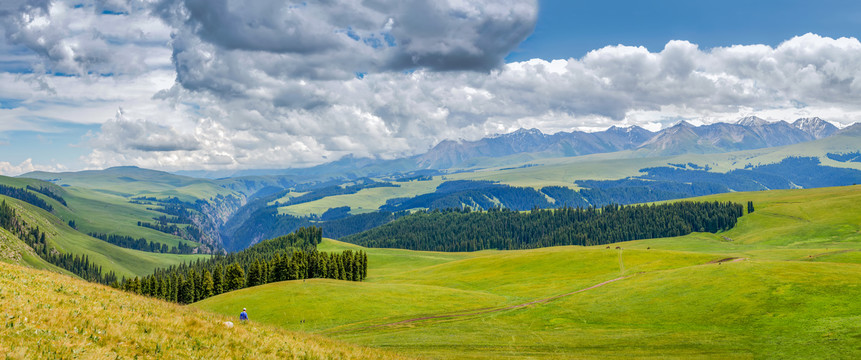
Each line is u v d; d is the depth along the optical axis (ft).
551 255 469.57
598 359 158.10
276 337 104.88
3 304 79.41
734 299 213.66
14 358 62.59
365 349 118.42
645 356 160.35
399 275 521.65
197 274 492.95
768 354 152.97
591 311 244.01
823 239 616.80
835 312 177.47
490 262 490.49
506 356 163.73
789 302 196.13
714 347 166.81
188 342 86.99
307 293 325.62
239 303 312.71
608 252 449.06
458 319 253.24
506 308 275.18
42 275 113.60
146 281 458.50
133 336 81.87
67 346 70.54
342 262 504.84
